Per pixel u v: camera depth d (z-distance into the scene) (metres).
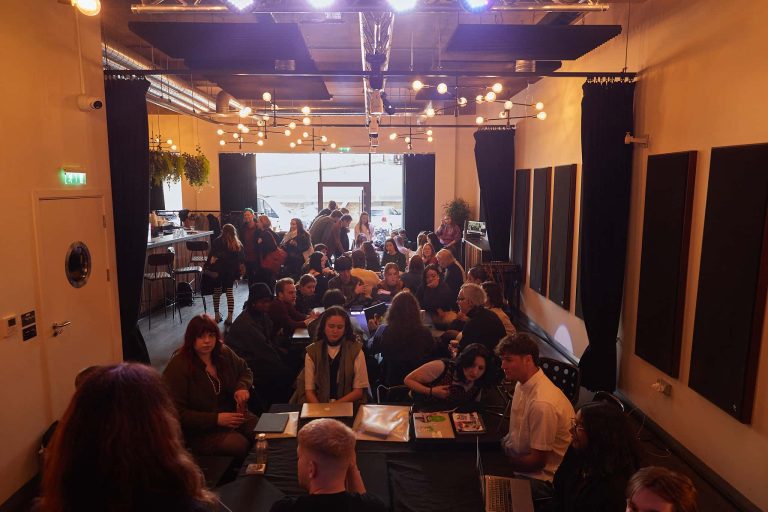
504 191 9.48
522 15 6.35
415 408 3.36
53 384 4.09
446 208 14.26
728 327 3.61
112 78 5.23
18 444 3.67
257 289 4.79
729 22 3.70
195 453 3.36
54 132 4.20
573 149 6.75
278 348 5.05
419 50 8.21
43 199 4.01
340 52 8.34
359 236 11.12
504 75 5.50
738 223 3.52
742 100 3.57
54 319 4.13
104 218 5.02
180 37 4.99
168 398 1.29
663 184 4.49
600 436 2.22
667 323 4.41
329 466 1.88
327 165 14.73
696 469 4.04
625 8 5.34
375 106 8.41
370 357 4.92
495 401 3.53
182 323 8.39
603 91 5.10
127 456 1.15
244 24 4.71
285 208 14.81
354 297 6.45
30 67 3.89
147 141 5.35
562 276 6.95
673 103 4.44
